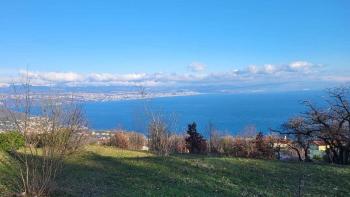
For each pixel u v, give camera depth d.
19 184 16.77
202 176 22.66
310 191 21.23
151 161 26.67
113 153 31.80
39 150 20.56
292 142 42.34
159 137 38.03
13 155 22.53
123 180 20.66
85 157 26.67
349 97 39.47
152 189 19.00
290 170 25.56
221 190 20.27
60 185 17.83
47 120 17.42
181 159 27.62
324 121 40.00
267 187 21.50
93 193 17.27
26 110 17.28
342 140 39.22
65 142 17.81
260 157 47.62
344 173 25.30
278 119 83.75
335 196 20.84
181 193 18.66
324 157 43.97
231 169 24.88
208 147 51.22
